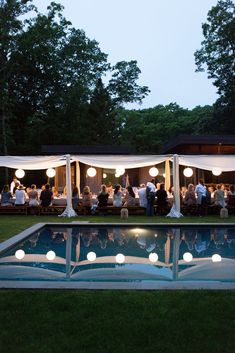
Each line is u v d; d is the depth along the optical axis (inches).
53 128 1510.8
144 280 279.1
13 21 1368.1
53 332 167.3
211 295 215.5
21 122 1641.2
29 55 1483.8
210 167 672.4
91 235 506.0
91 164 678.5
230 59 1520.7
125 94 1736.0
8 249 379.6
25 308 195.3
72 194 717.9
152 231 535.8
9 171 1400.1
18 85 1614.2
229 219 622.2
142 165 681.0
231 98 1565.0
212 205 689.0
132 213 715.4
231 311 190.7
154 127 2252.7
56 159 686.5
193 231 536.1
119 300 206.2
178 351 150.8
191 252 401.4
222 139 922.1
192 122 2207.2
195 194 697.6
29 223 570.3
